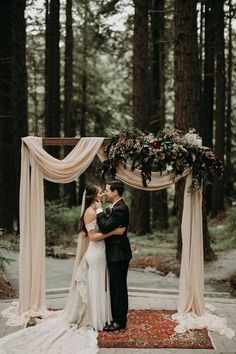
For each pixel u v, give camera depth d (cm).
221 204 1841
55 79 1748
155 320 676
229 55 2067
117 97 2456
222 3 1545
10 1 1352
